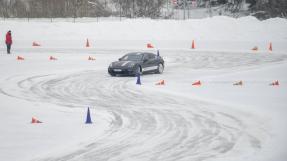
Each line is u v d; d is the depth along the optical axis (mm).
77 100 75938
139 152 47156
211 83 93125
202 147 48844
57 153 46938
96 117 63781
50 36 177125
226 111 66812
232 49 158500
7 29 179625
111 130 56438
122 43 169875
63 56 138500
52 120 61938
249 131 55250
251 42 170750
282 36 177375
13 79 97000
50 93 82188
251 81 95562
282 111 66250
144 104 72500
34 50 153875
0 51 149250
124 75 103562
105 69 113875
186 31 182625
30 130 56531
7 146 49531
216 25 185500
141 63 102812
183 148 48531
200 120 61375
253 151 47250
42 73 105875
